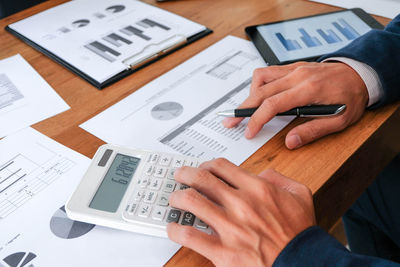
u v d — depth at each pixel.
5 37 0.74
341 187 0.48
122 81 0.60
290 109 0.49
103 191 0.41
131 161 0.44
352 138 0.48
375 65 0.51
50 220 0.41
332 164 0.44
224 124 0.50
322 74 0.50
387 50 0.52
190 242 0.35
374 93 0.51
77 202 0.40
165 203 0.40
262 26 0.70
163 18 0.74
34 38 0.71
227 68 0.61
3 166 0.47
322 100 0.49
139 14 0.77
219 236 0.36
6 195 0.44
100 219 0.39
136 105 0.55
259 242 0.36
